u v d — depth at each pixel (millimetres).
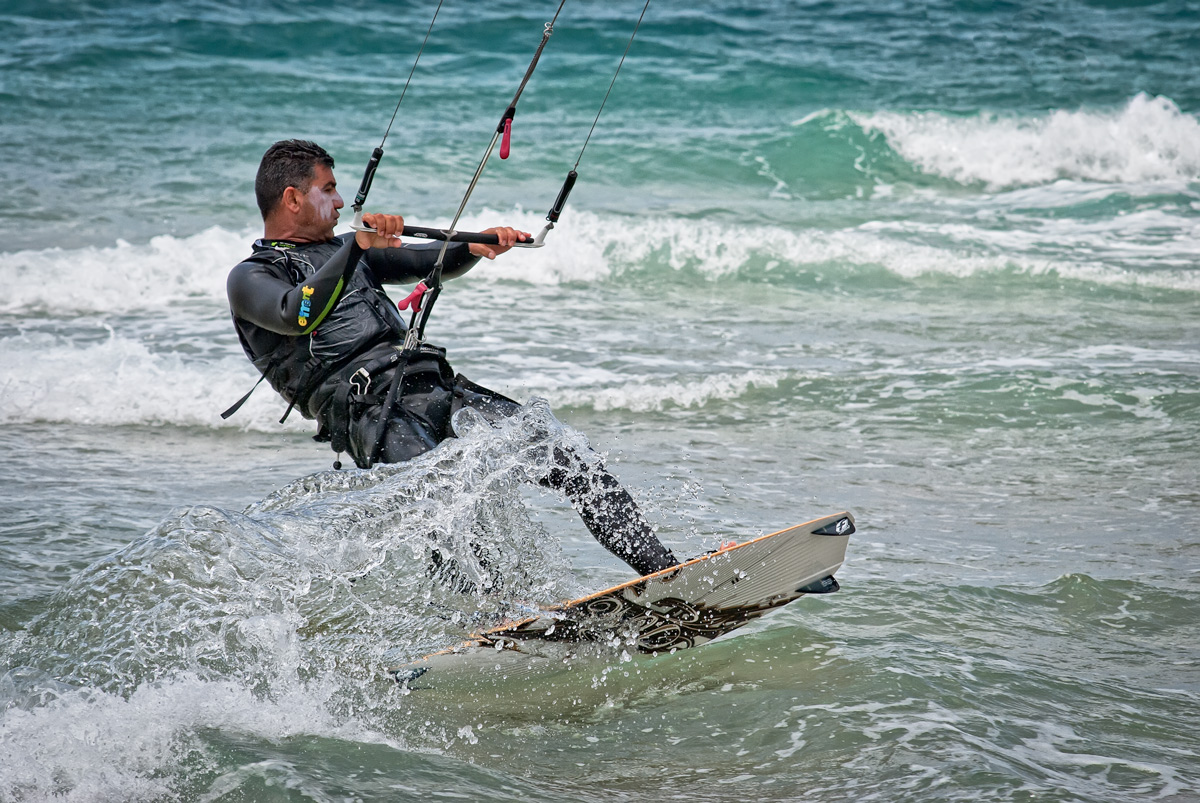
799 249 39531
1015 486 20578
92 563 15031
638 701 12492
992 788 10023
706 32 80938
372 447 13344
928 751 10797
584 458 13414
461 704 12406
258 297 12859
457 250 14172
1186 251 41719
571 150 54594
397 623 13414
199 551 13883
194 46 69875
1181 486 20531
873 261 38938
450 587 13609
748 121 62562
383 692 12438
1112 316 33375
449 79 67312
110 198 44344
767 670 13047
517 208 42656
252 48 71375
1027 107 66438
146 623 12945
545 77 68125
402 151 52438
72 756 10336
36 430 23312
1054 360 28500
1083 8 92750
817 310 34469
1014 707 11922
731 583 13203
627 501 13469
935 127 60062
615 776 10742
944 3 92562
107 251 36531
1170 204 50438
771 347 30219
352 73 67562
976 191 55062
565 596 14219
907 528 18312
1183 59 78750
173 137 53531
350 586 13602
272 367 13805
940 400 25484
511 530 14266
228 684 11984
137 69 64438
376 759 10711
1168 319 33062
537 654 13211
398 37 74438
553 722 12016
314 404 13820
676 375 27297
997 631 14297
